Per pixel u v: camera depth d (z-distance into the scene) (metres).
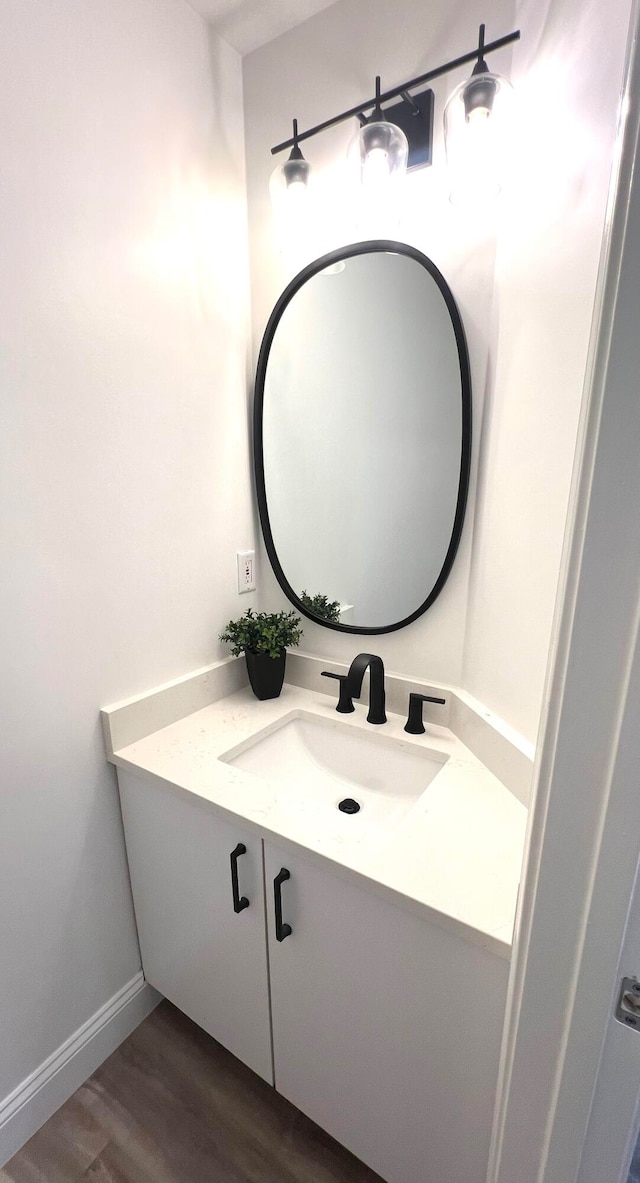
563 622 0.45
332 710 1.34
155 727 1.24
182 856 1.11
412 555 1.22
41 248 0.90
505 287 0.97
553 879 0.49
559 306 0.82
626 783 0.43
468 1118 0.82
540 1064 0.56
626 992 0.47
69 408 0.99
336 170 1.16
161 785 1.07
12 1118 1.09
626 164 0.36
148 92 1.04
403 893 0.76
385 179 0.99
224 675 1.41
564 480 0.83
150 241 1.09
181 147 1.12
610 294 0.38
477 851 0.85
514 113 0.91
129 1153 1.11
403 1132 0.91
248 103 1.25
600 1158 0.54
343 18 1.08
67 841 1.12
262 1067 1.14
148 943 1.30
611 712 0.43
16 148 0.85
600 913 0.46
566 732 0.46
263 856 0.95
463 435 1.10
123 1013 1.32
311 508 1.37
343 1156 1.10
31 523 0.96
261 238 1.31
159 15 1.04
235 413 1.37
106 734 1.15
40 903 1.08
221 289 1.27
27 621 0.97
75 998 1.20
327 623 1.40
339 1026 0.94
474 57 0.90
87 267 0.98
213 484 1.34
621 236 0.37
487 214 1.00
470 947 0.73
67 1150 1.12
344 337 1.22
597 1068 0.51
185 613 1.31
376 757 1.24
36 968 1.10
